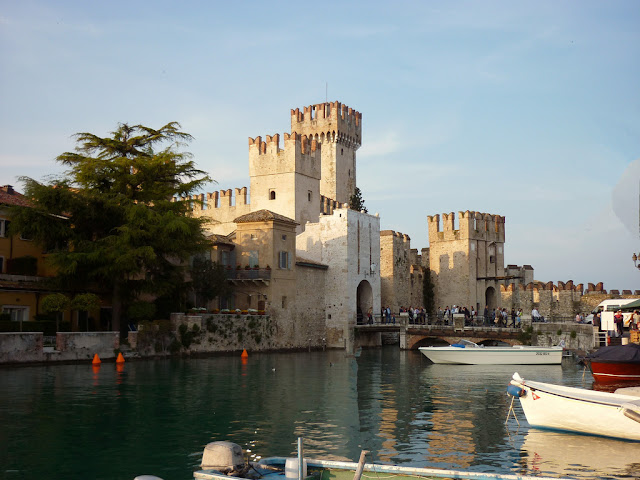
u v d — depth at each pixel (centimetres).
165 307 5644
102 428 2342
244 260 6894
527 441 2230
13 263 5156
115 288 5147
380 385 3756
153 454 2009
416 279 9419
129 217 5000
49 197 4906
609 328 5362
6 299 4788
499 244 9869
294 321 7075
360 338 7900
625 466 1930
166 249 5222
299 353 6594
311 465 1594
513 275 10488
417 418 2648
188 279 6519
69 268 4750
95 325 5444
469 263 9275
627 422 2189
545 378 4156
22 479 1769
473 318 8231
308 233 8050
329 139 10875
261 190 8762
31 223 4891
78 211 5078
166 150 5591
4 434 2233
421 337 7094
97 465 1894
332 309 7744
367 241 8212
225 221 9131
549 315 8256
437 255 9588
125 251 4919
